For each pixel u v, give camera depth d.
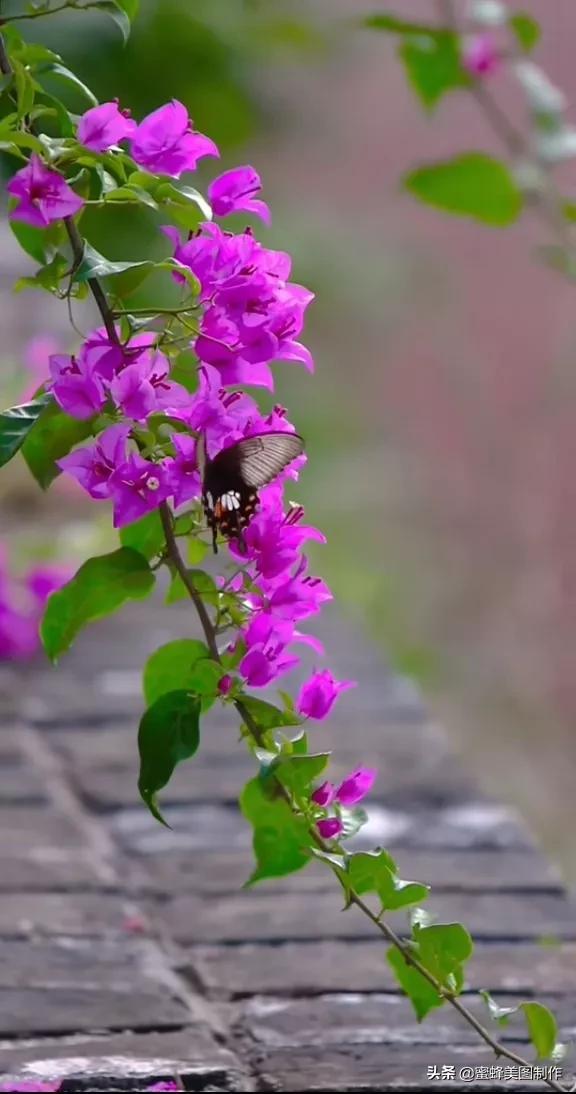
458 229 9.12
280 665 2.33
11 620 3.79
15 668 3.76
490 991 2.64
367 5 6.72
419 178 2.88
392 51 8.25
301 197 9.95
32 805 3.03
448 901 2.82
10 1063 2.50
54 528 4.60
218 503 2.29
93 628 4.08
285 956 2.70
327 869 2.89
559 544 7.00
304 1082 2.50
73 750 3.21
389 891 2.33
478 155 2.85
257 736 2.33
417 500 7.32
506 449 8.02
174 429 2.29
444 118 9.64
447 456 8.02
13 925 2.74
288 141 7.31
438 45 2.99
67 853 2.90
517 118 8.51
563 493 7.54
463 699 5.34
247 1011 2.61
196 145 2.31
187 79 6.15
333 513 7.00
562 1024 2.59
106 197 2.28
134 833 2.96
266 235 8.16
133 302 5.82
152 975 2.66
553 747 5.00
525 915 2.79
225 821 3.00
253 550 2.30
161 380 2.29
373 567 6.35
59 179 2.27
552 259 3.04
